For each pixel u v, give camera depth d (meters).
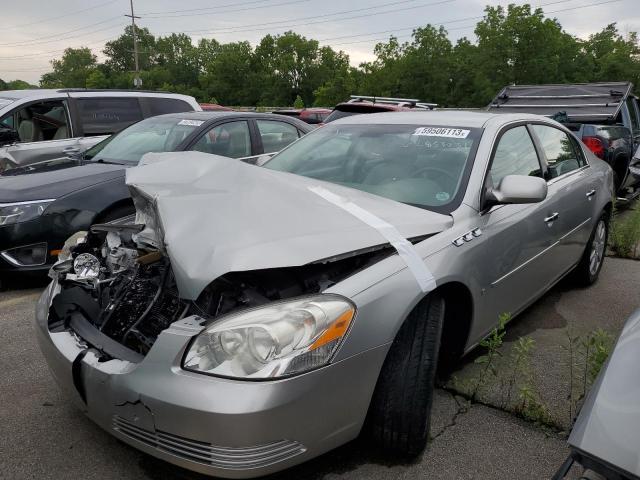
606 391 1.59
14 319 4.05
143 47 133.62
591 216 4.39
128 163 5.45
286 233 2.19
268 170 3.08
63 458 2.46
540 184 2.83
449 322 2.90
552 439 2.65
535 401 2.81
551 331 3.92
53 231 4.53
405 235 2.47
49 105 7.58
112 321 2.44
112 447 2.54
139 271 2.51
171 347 1.95
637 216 6.03
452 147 3.21
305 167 3.48
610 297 4.63
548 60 62.81
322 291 2.11
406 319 2.32
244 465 1.88
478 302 2.82
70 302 2.51
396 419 2.28
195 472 1.97
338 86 83.44
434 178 3.04
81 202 4.65
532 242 3.36
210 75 111.50
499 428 2.73
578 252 4.36
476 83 66.62
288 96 110.50
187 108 8.75
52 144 6.91
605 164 5.02
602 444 1.48
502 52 63.75
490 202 2.92
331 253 2.12
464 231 2.74
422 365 2.31
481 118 3.53
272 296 2.11
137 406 1.98
